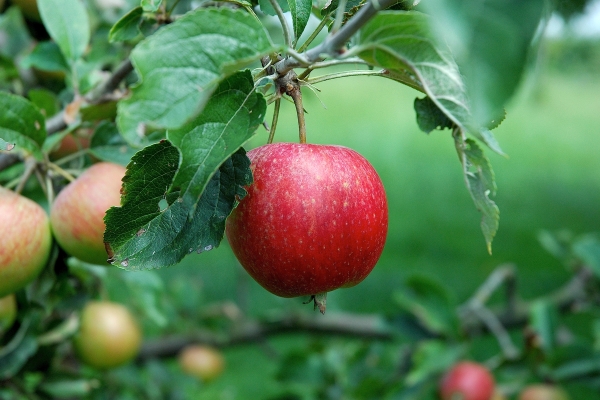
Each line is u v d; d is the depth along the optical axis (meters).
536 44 0.39
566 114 6.22
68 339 0.77
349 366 1.02
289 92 0.54
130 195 0.52
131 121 0.46
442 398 0.90
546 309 0.93
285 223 0.53
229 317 1.18
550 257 2.35
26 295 0.69
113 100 0.65
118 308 0.85
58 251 0.63
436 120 0.56
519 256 2.35
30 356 0.74
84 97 0.67
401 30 0.46
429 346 0.90
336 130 4.34
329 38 0.48
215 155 0.49
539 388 0.92
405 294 0.94
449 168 3.79
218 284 1.84
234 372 1.52
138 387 0.96
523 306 1.09
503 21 0.39
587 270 1.07
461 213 2.93
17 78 0.81
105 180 0.62
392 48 0.47
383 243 0.56
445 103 0.49
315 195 0.53
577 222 2.87
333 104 5.25
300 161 0.54
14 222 0.60
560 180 3.79
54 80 0.82
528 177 3.82
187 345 1.16
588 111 6.37
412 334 0.98
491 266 2.21
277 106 0.55
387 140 4.27
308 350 1.10
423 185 3.41
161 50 0.47
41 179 0.65
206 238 0.52
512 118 5.95
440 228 2.68
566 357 0.92
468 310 1.02
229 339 1.17
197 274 1.92
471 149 0.54
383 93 5.98
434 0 0.39
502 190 3.47
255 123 0.49
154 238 0.52
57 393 0.76
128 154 0.66
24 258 0.60
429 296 0.94
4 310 0.71
